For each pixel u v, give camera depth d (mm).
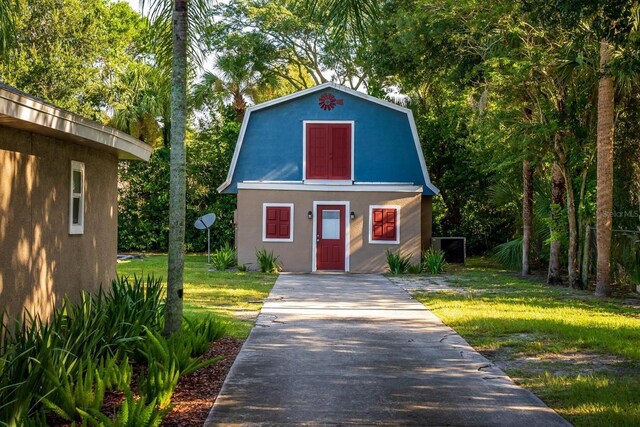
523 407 6754
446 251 27359
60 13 24891
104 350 7742
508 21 17281
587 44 15938
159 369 7215
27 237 8609
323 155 24266
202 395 7176
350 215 23438
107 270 12422
